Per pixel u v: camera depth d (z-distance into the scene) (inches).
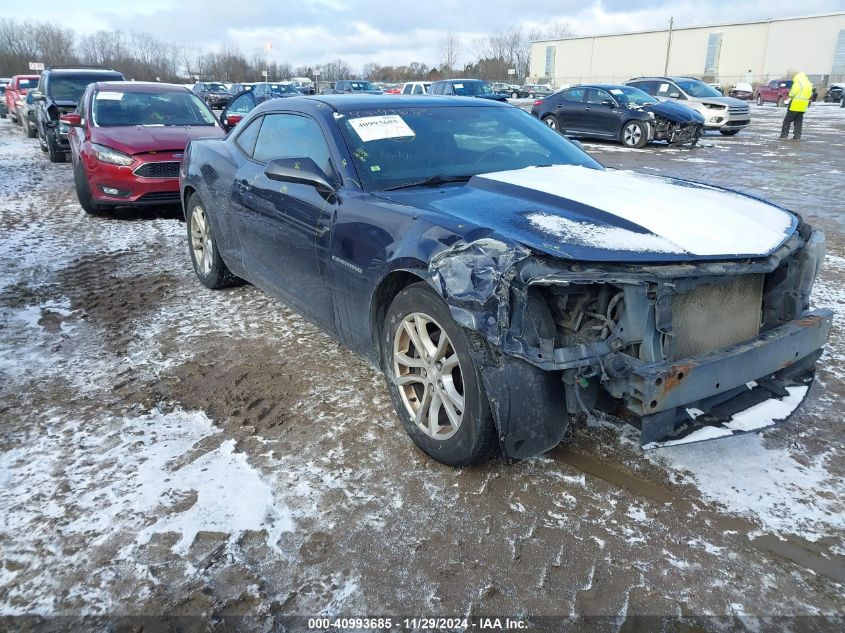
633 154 556.7
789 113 662.5
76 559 85.8
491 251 87.7
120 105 326.3
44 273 213.6
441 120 146.0
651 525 91.9
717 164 480.4
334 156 128.9
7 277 208.2
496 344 85.3
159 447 111.4
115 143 285.1
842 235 263.0
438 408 103.7
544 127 163.3
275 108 161.0
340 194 122.1
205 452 110.0
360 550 87.6
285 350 152.4
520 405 89.8
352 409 124.5
